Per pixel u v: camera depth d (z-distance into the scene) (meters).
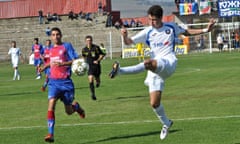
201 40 134.75
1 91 54.91
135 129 27.64
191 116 31.08
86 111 35.59
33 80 71.50
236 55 110.38
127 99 41.94
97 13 156.75
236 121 28.52
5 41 155.62
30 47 153.38
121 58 127.62
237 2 133.88
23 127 30.06
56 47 25.95
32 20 158.12
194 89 47.16
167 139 24.61
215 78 57.97
